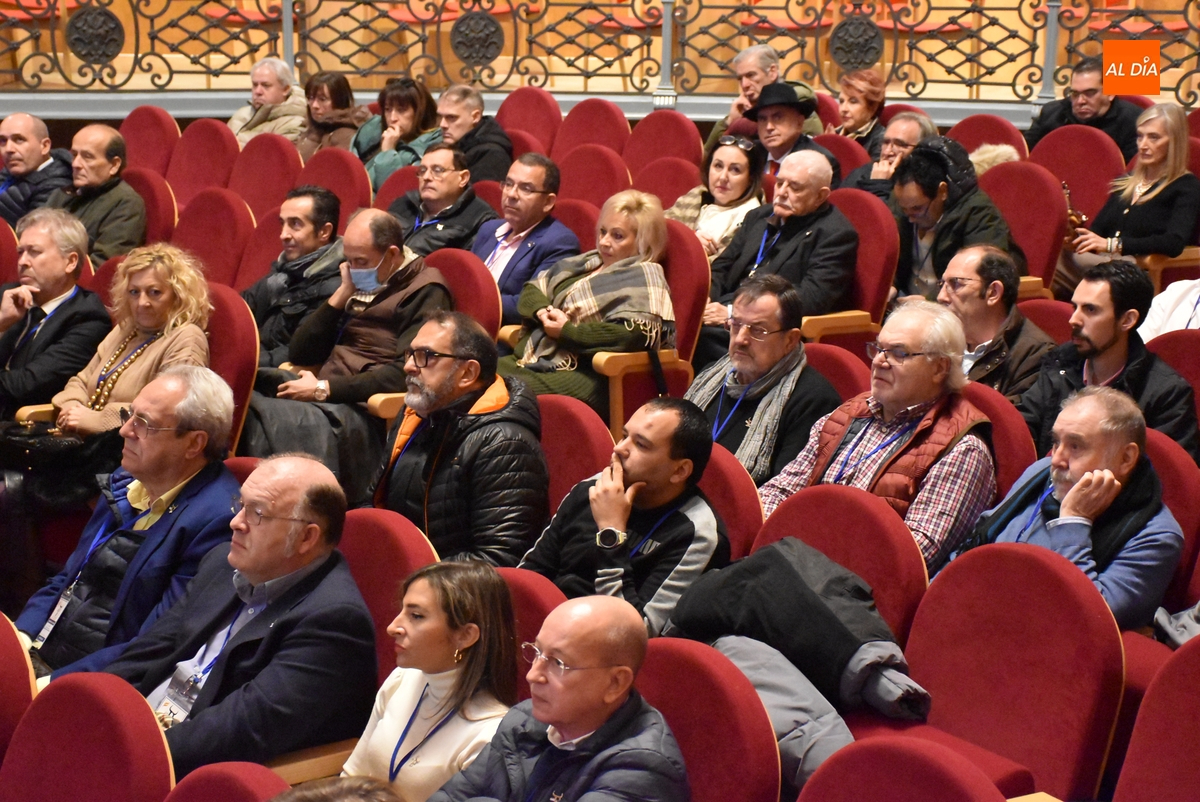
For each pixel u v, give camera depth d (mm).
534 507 2902
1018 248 4281
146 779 1865
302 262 4281
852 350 4184
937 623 2188
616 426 3855
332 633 2191
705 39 7770
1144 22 7352
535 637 2211
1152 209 4801
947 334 2756
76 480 3406
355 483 3619
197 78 7801
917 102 7332
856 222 4254
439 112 5738
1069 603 2016
